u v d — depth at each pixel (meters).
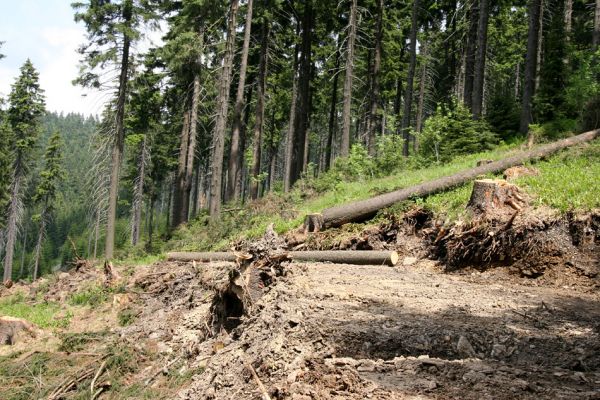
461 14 26.12
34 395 6.78
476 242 8.46
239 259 7.07
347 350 4.64
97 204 25.70
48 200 47.34
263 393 3.85
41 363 7.93
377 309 5.82
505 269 8.02
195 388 5.50
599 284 6.95
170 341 8.06
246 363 4.92
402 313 5.62
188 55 23.45
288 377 3.96
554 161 11.73
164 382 6.68
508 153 14.78
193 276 10.80
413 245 9.97
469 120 18.45
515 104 20.94
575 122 16.08
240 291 6.85
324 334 4.90
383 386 3.55
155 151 37.38
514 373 3.85
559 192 8.63
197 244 17.66
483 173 11.33
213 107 28.45
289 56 31.73
